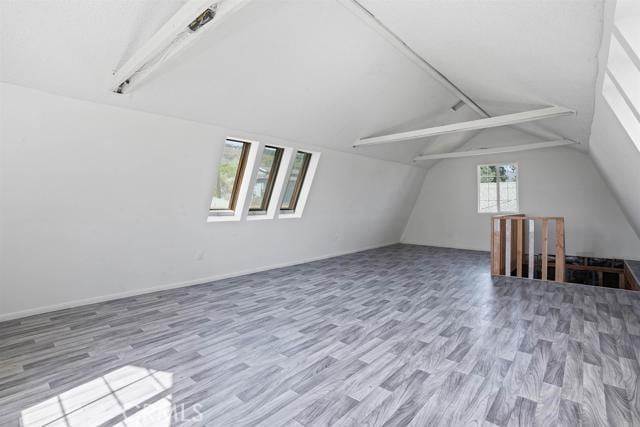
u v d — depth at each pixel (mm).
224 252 5238
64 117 2982
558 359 2730
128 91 3027
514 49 2838
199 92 3451
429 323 3539
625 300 4262
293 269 6164
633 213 5383
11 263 3340
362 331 3312
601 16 1858
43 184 3193
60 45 2484
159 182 3969
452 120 6895
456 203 9148
